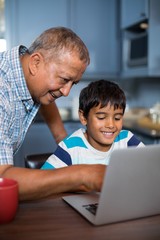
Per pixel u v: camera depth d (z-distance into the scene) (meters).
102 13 3.56
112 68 3.65
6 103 0.97
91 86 1.31
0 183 0.73
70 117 3.54
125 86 3.89
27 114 1.22
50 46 0.97
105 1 3.55
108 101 1.24
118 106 1.26
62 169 0.80
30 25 3.42
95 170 0.79
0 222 0.69
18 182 0.77
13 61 1.05
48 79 1.00
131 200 0.71
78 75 1.01
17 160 3.23
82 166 0.81
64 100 3.85
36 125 3.24
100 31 3.58
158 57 2.79
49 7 3.44
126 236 0.64
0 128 0.88
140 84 3.76
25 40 3.43
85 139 1.32
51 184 0.77
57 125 1.62
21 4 3.38
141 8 2.88
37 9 3.42
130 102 3.89
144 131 2.40
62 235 0.64
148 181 0.72
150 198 0.74
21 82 1.05
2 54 1.10
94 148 1.31
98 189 0.76
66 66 0.96
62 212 0.76
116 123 1.28
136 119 3.16
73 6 3.48
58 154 1.27
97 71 3.63
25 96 1.08
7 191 0.68
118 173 0.66
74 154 1.29
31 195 0.78
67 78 1.00
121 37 3.62
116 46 3.63
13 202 0.70
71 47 0.96
